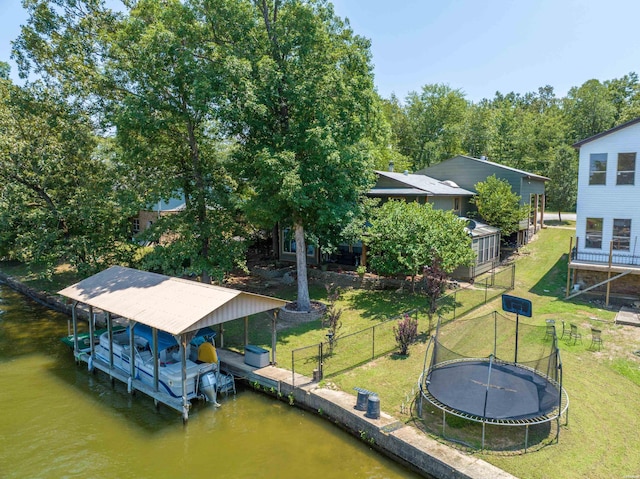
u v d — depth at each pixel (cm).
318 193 1788
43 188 2236
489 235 2480
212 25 1805
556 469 830
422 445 923
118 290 1495
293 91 1666
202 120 1992
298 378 1285
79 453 1034
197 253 2028
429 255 1798
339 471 944
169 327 1156
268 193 1795
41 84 2083
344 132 1752
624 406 1063
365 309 1919
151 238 1956
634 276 1936
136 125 1805
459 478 830
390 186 2544
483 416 925
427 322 1711
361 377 1270
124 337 1620
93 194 2080
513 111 6094
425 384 1100
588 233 2086
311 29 1678
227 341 1616
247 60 1661
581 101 5353
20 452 1038
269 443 1062
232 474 945
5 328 2012
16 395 1345
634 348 1402
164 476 943
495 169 3014
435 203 2653
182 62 1728
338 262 2623
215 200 2003
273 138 1734
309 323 1805
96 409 1255
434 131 5491
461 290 2081
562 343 1465
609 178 2009
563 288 2111
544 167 4831
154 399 1263
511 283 2167
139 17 2005
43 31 2047
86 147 2205
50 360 1633
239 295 1277
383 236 1939
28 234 2233
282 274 2617
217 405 1252
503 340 1507
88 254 2231
